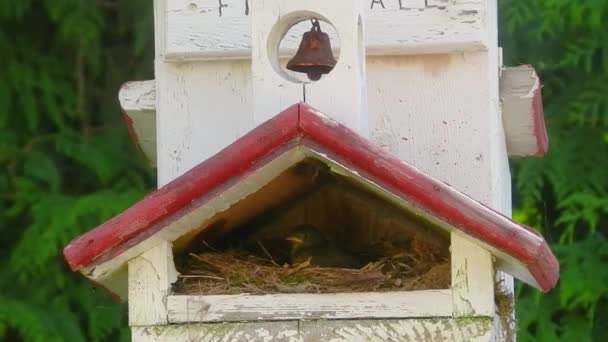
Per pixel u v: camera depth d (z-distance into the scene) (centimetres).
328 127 140
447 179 166
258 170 141
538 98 177
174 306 146
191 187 141
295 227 158
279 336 145
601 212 246
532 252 138
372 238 159
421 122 167
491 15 169
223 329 145
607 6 238
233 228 157
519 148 189
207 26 168
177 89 171
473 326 143
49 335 242
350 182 153
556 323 245
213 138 170
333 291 146
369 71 167
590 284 236
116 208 241
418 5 166
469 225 139
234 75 170
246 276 148
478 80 166
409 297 144
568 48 245
